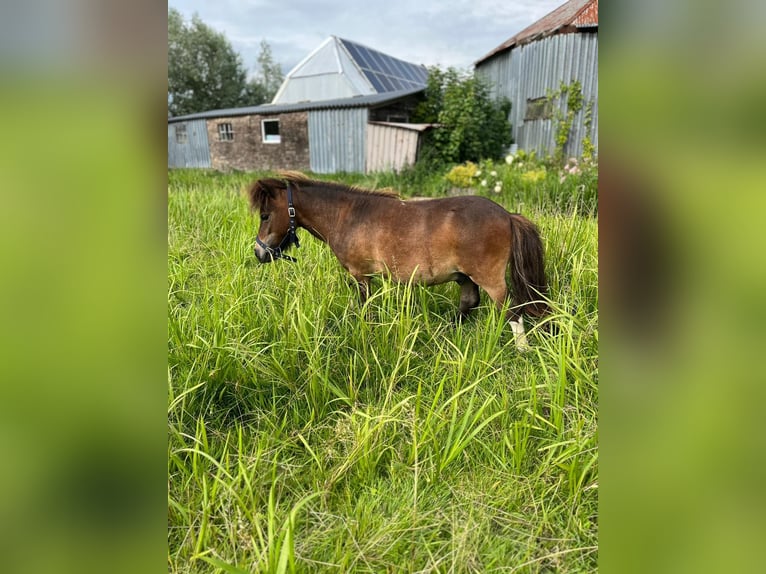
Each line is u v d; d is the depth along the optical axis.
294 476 1.81
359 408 2.15
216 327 2.38
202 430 1.77
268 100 39.19
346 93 19.64
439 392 1.84
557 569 1.41
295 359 2.33
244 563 1.41
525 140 11.56
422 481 1.76
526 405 2.02
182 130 17.91
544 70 10.53
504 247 2.62
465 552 1.44
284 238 3.11
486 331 2.42
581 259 2.77
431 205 2.70
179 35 32.03
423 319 2.83
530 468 1.83
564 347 2.00
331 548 1.51
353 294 2.94
